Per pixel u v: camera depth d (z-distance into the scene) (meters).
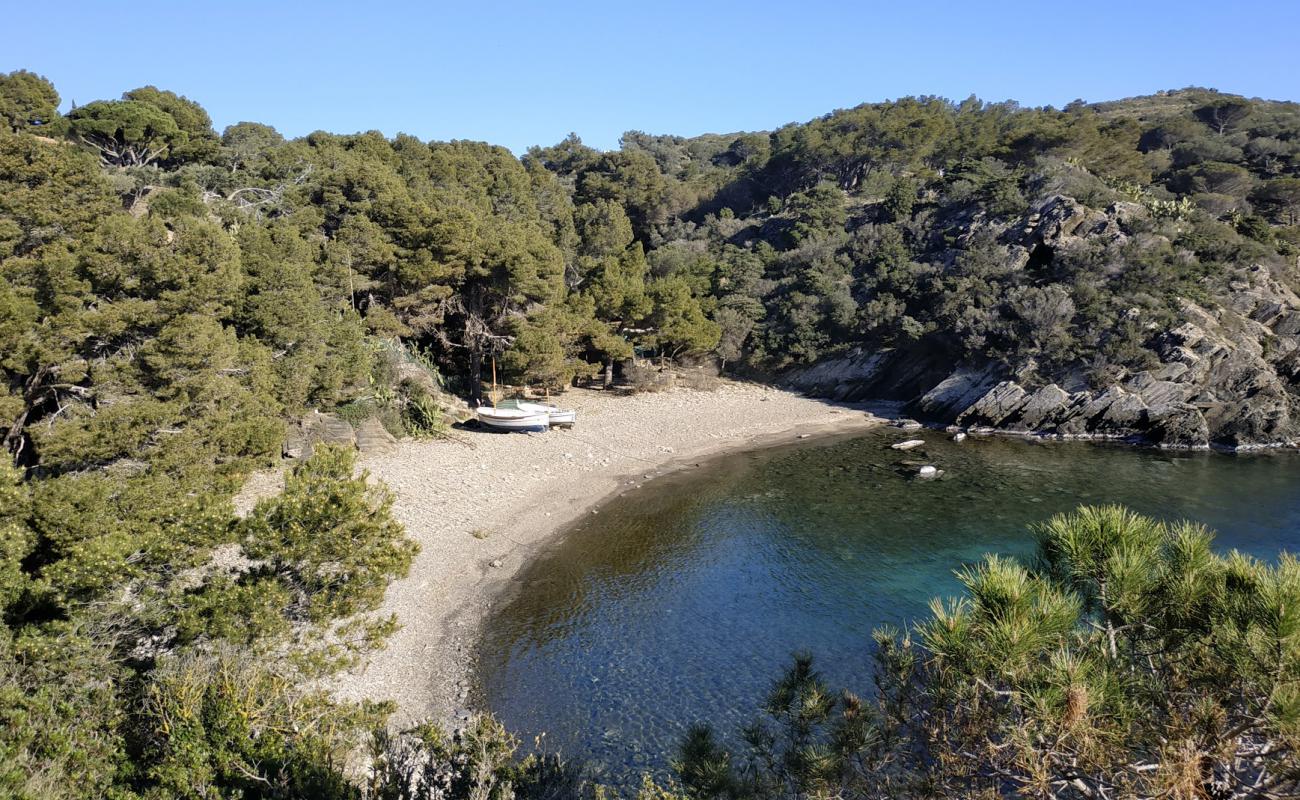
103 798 10.45
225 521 15.92
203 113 74.38
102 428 22.86
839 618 25.52
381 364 45.47
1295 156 87.06
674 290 66.75
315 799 10.55
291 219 49.78
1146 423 52.34
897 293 71.00
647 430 53.22
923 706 7.97
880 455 49.34
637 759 18.22
